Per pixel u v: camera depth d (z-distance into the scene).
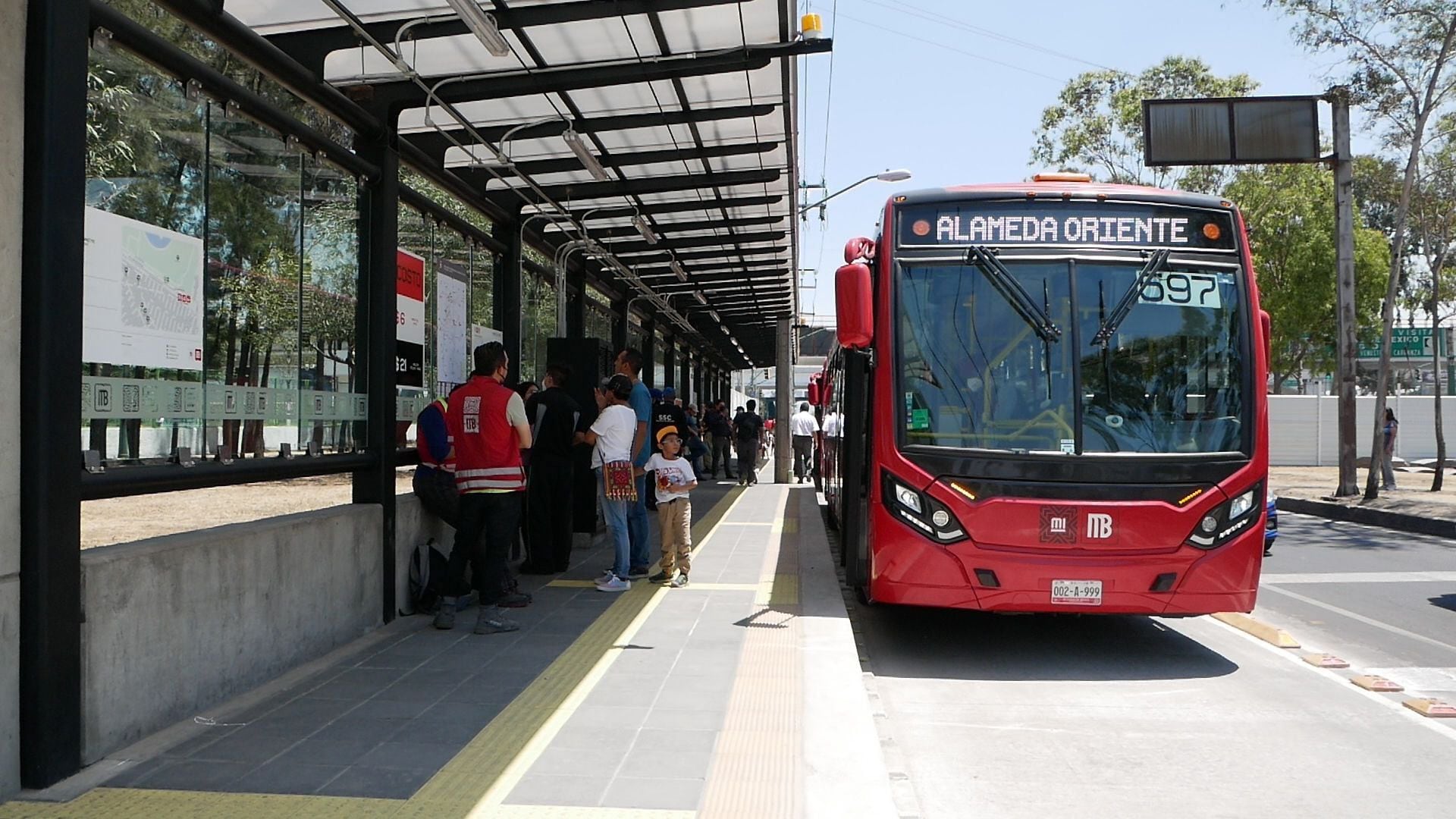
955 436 6.73
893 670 6.81
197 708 4.99
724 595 8.43
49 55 3.97
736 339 30.47
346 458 6.73
